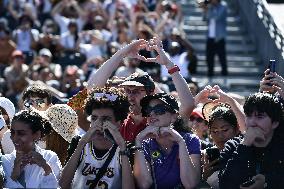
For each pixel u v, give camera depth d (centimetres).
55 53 3888
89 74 3384
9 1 4309
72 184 1399
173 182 1401
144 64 3322
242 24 4294
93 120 1384
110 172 1389
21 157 1358
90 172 1394
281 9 3875
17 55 3344
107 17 4112
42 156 1362
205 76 3841
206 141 1672
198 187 1423
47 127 1412
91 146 1399
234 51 4066
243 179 1338
